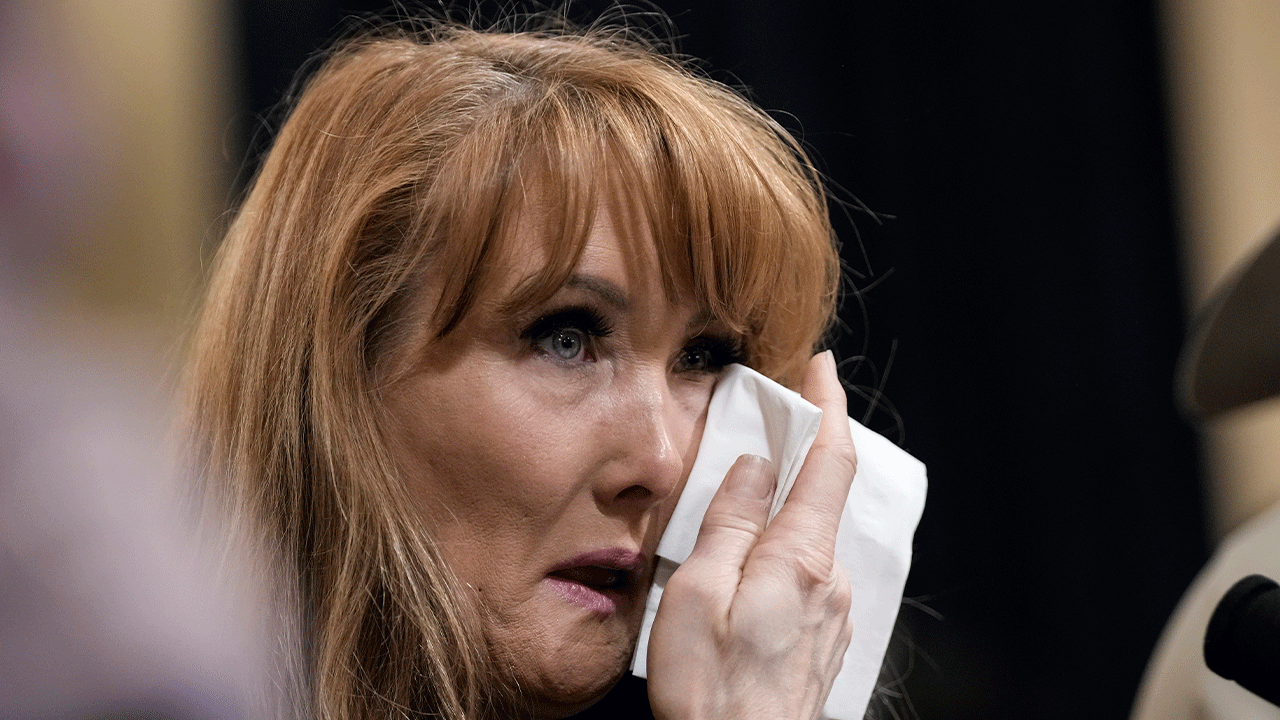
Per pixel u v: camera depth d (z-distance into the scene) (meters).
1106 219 6.83
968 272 6.58
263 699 2.06
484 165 2.27
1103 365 6.81
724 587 2.24
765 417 2.49
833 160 6.18
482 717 2.38
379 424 2.35
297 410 2.44
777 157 2.83
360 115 2.56
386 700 2.31
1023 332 6.66
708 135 2.44
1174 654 3.06
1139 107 6.94
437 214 2.29
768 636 2.21
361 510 2.32
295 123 2.69
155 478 0.77
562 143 2.29
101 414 0.70
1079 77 6.77
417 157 2.38
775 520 2.38
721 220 2.41
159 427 2.52
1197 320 3.03
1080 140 6.76
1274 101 7.01
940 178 6.50
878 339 6.37
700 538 2.35
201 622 0.79
